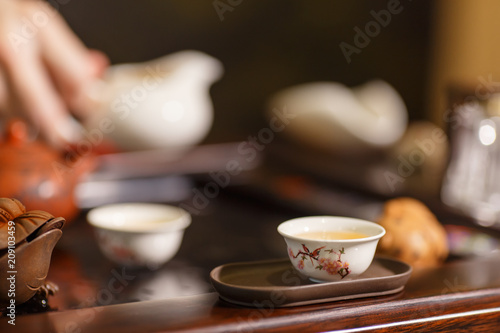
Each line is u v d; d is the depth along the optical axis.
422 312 0.92
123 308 0.89
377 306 0.89
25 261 0.88
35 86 1.70
